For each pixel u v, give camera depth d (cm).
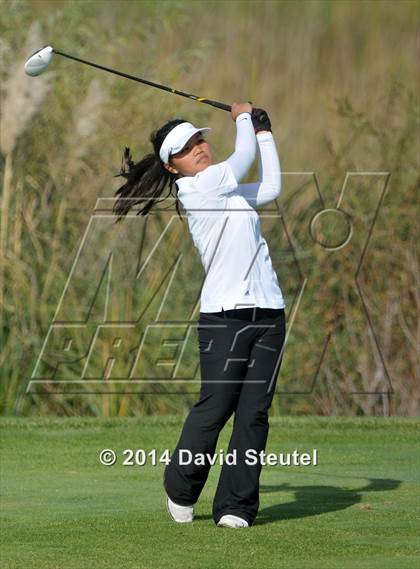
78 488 2114
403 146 3284
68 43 3488
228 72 4300
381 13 4762
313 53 4525
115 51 3588
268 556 1571
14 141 3083
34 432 2723
